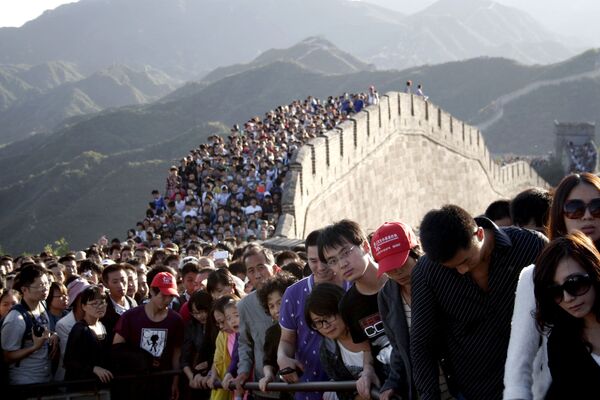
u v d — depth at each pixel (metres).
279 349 6.17
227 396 7.74
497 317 4.33
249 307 6.88
